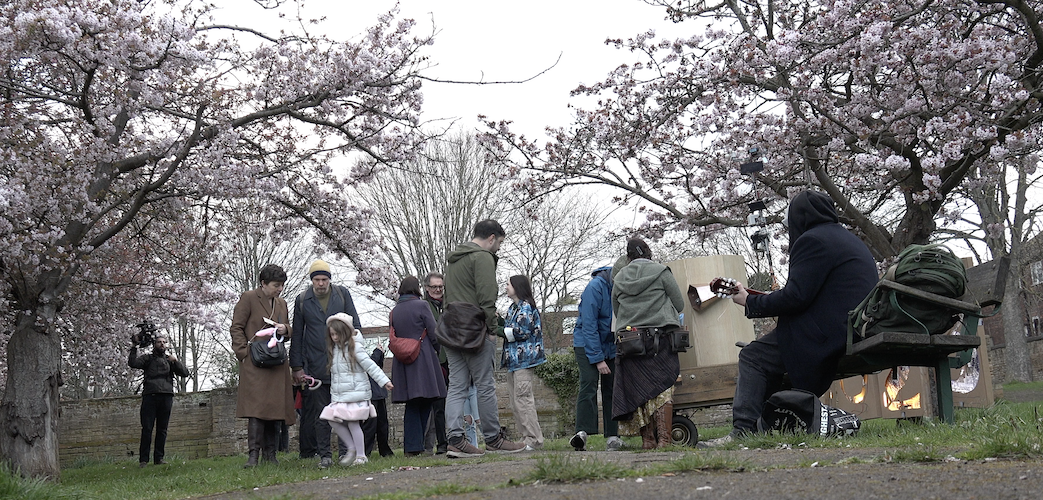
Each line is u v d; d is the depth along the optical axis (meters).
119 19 9.56
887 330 5.61
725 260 7.48
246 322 7.98
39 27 9.02
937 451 4.20
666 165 14.64
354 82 11.98
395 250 31.20
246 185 11.48
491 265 7.50
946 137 11.48
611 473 3.80
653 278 6.52
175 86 11.70
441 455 8.16
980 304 6.77
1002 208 24.47
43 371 9.51
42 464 9.31
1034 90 11.25
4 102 10.27
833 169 13.49
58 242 9.87
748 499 2.98
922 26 11.68
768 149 12.69
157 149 10.79
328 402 8.68
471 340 7.27
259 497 4.15
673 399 7.34
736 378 7.20
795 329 5.97
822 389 6.01
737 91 13.23
